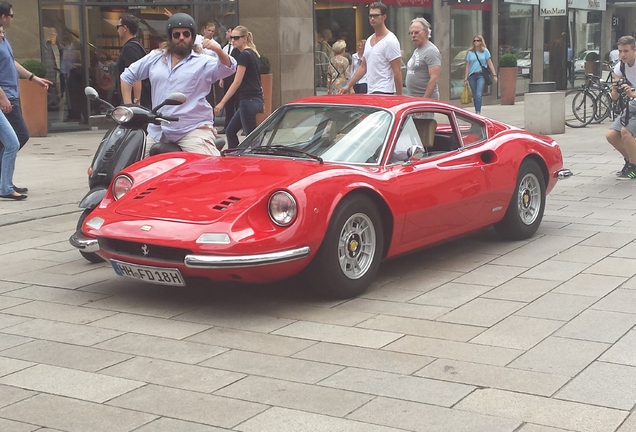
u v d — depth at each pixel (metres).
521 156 7.41
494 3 26.55
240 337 5.14
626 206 9.12
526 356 4.73
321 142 6.45
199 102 7.62
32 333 5.29
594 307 5.62
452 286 6.20
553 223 8.36
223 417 3.97
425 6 23.72
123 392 4.31
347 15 21.05
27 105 16.80
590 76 18.22
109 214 5.88
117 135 6.91
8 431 3.87
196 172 6.16
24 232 8.32
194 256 5.29
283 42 19.11
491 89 26.72
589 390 4.23
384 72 9.90
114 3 17.88
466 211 6.81
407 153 6.30
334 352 4.84
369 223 5.94
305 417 3.96
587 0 31.91
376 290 6.12
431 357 4.74
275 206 5.44
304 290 6.13
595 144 14.77
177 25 7.44
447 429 3.81
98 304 5.88
